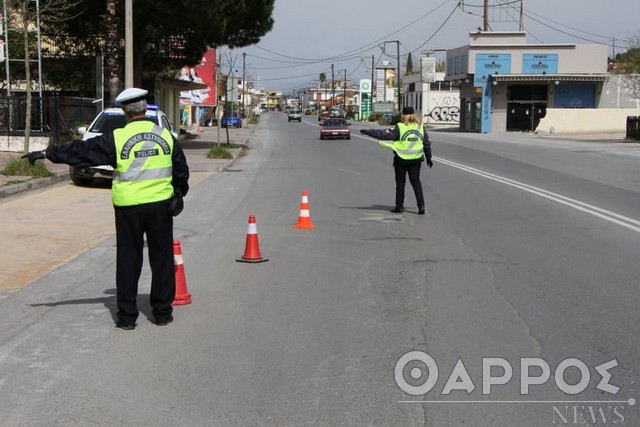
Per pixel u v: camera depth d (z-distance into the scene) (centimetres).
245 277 837
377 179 1998
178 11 2903
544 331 627
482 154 2938
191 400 487
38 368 547
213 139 4481
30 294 766
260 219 1285
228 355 573
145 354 577
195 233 1135
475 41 5759
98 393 499
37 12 2262
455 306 707
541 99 5744
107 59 2748
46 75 3391
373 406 479
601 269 857
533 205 1411
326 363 555
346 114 13425
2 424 450
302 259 937
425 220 1249
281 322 660
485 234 1102
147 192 626
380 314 683
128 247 632
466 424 453
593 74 5562
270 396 494
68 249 1000
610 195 1570
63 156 616
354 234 1118
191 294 760
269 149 3544
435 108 8169
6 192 1523
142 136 627
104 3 2977
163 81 4131
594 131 5347
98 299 746
